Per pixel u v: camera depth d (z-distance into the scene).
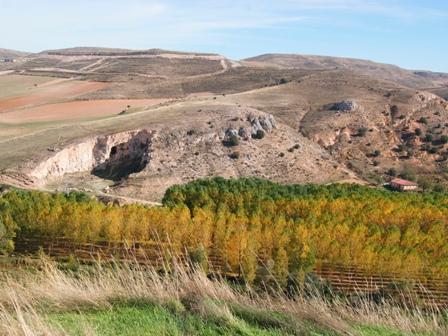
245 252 28.97
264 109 130.25
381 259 32.84
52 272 8.80
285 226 44.72
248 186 66.12
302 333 7.64
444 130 127.62
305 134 117.81
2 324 6.73
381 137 121.69
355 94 142.38
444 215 54.97
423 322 8.61
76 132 105.19
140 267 9.37
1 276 8.38
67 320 7.27
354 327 8.16
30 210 41.97
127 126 107.81
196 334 7.17
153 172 95.75
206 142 105.25
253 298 8.78
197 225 39.19
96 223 38.59
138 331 7.02
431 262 34.16
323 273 33.09
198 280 8.67
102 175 99.75
